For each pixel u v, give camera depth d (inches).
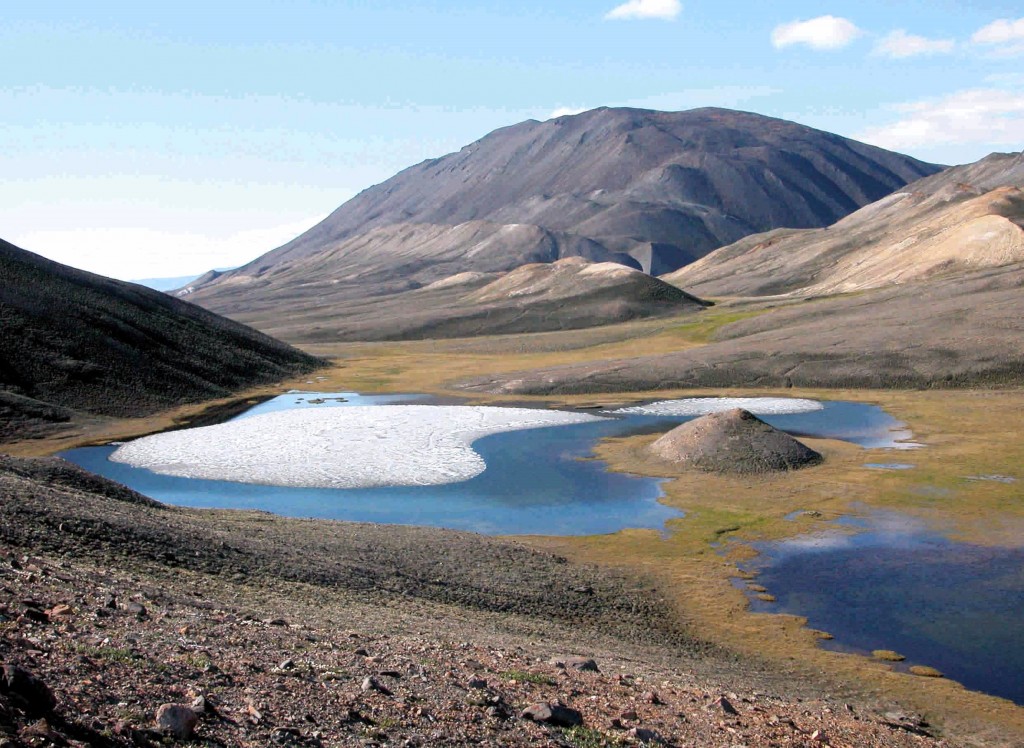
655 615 1700.3
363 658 882.1
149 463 3265.3
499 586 1739.7
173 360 5275.6
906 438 3538.4
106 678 634.8
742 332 6732.3
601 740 759.1
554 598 1721.2
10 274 5177.2
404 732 684.1
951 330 5329.7
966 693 1332.4
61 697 568.7
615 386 5068.9
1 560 970.7
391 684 797.9
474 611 1541.6
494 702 798.5
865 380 4847.4
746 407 4382.4
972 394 4443.9
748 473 2987.2
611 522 2458.2
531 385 5132.9
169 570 1326.3
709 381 5093.5
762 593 1849.2
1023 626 1643.7
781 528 2353.6
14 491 1454.2
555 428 3922.2
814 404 4419.3
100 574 1085.1
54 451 3479.3
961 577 1932.8
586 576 1914.4
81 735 523.5
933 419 3897.6
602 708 872.9
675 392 4945.9
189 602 1055.6
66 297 5270.7
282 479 3002.0
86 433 3818.9
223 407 4690.0
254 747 590.9
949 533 2262.6
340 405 4758.9
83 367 4564.5
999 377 4643.2
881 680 1381.6
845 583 1907.0
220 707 644.7
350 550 1824.6
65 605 809.5
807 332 5920.3
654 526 2407.7
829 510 2519.7
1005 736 1163.9
